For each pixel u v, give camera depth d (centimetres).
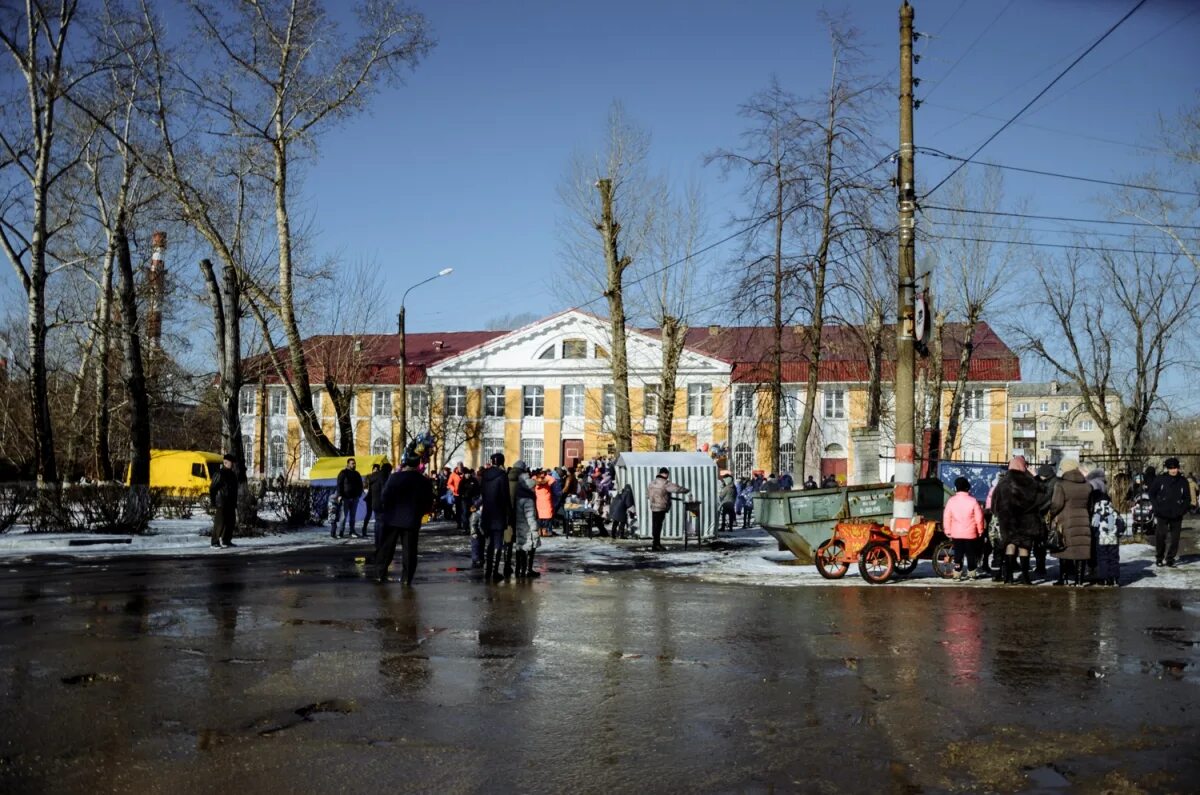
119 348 3969
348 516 2728
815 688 742
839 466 5903
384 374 6619
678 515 2697
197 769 536
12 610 1119
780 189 2998
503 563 1877
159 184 3378
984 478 2409
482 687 739
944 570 1576
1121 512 2561
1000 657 868
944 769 545
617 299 3578
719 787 514
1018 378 5706
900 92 1753
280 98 3391
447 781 520
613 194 3894
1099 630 1024
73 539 2203
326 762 550
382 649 889
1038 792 508
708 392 6100
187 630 984
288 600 1238
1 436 4222
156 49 3106
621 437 3547
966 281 4247
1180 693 729
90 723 624
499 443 6506
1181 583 1504
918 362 4378
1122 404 4538
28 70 2845
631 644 929
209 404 4709
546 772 537
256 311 3578
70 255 3641
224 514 2283
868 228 2881
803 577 1625
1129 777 532
